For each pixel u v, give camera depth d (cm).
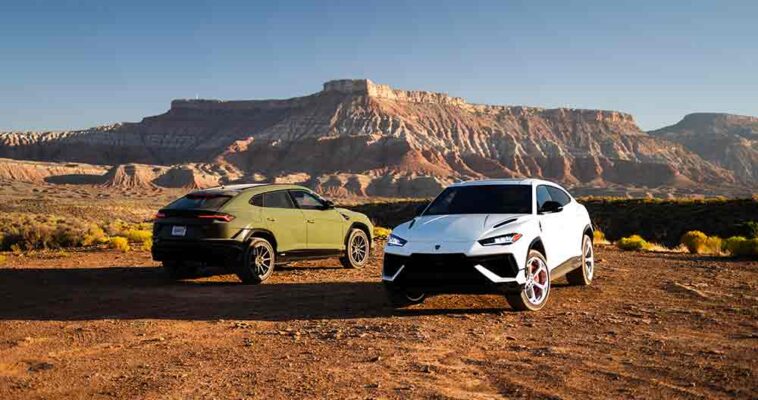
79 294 964
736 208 3659
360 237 1270
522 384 480
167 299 916
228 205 1038
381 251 1566
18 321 768
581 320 711
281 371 531
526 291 755
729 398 437
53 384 511
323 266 1286
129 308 848
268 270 1066
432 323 710
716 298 836
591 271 988
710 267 1183
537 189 866
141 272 1216
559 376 497
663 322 693
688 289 909
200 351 611
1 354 610
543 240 791
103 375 534
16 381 522
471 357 562
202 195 1065
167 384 502
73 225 3219
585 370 513
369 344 618
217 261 1021
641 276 1059
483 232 746
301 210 1144
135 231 2105
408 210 5453
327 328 700
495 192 858
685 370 505
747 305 780
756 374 487
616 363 532
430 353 578
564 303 820
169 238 1036
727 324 675
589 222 993
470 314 759
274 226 1082
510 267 727
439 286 739
